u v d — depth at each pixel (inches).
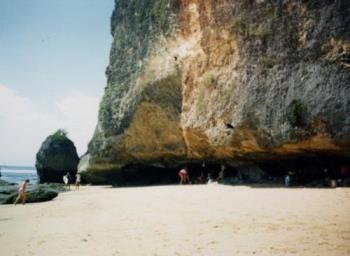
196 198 681.0
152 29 1247.5
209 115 948.0
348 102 652.7
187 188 921.5
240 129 838.5
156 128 1187.3
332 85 677.9
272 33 791.7
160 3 1214.9
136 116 1222.3
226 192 742.5
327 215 421.1
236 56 882.1
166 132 1161.4
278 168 936.9
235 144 880.9
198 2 1002.1
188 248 303.7
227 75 904.3
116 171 1462.8
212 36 956.0
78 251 313.6
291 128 735.7
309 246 286.2
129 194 893.8
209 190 813.9
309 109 703.7
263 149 829.2
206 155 1064.2
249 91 828.0
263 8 808.3
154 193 853.8
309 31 725.3
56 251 319.0
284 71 764.0
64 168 1942.7
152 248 310.3
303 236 322.7
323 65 697.6
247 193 700.7
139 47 1310.3
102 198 848.3
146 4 1317.7
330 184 721.6
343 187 689.0
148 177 1465.3
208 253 283.7
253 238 326.6
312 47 717.3
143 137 1239.5
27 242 370.3
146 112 1192.8
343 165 765.9
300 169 861.8
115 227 428.5
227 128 891.4
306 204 513.0
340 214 423.8
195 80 1027.9
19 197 823.7
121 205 666.2
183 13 1083.3
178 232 374.3
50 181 1955.0
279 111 758.5
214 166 1194.6
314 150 750.5
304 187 741.3
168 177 1390.3
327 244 289.4
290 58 756.6
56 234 406.0
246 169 1010.7
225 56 920.9
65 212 624.7
